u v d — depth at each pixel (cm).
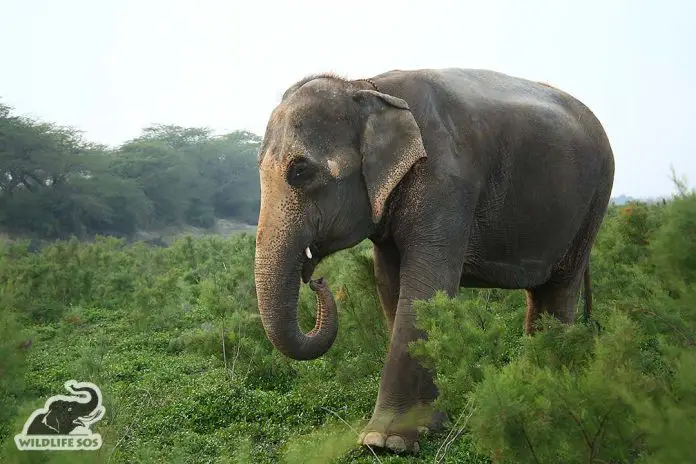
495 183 638
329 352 756
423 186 587
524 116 659
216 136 9825
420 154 575
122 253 2467
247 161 9206
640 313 423
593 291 830
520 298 981
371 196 577
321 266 962
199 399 723
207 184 8631
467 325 494
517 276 683
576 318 842
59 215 6644
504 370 374
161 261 2419
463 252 603
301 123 566
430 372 552
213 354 899
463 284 681
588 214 734
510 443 349
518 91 686
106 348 1066
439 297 505
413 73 630
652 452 332
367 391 679
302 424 623
